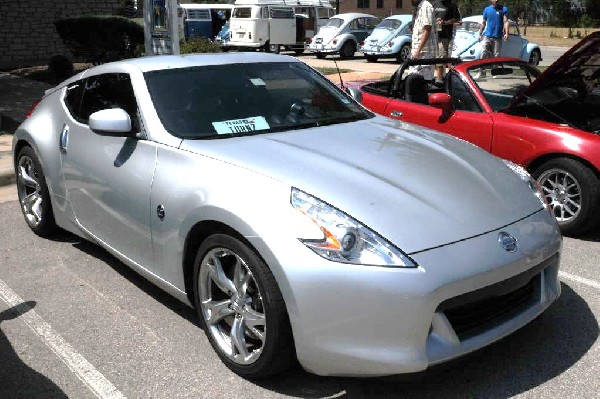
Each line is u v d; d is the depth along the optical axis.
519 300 3.17
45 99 5.24
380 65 20.34
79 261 4.85
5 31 17.97
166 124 3.80
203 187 3.30
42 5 18.42
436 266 2.77
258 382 3.19
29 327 3.82
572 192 5.18
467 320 2.94
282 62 4.60
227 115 3.91
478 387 3.11
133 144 3.89
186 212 3.35
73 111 4.72
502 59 6.39
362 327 2.76
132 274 4.59
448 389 3.09
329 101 4.39
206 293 3.39
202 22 30.97
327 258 2.79
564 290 4.20
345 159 3.42
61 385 3.21
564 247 5.06
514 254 2.98
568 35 39.00
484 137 5.64
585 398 3.01
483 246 2.92
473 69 6.07
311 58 24.28
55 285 4.41
